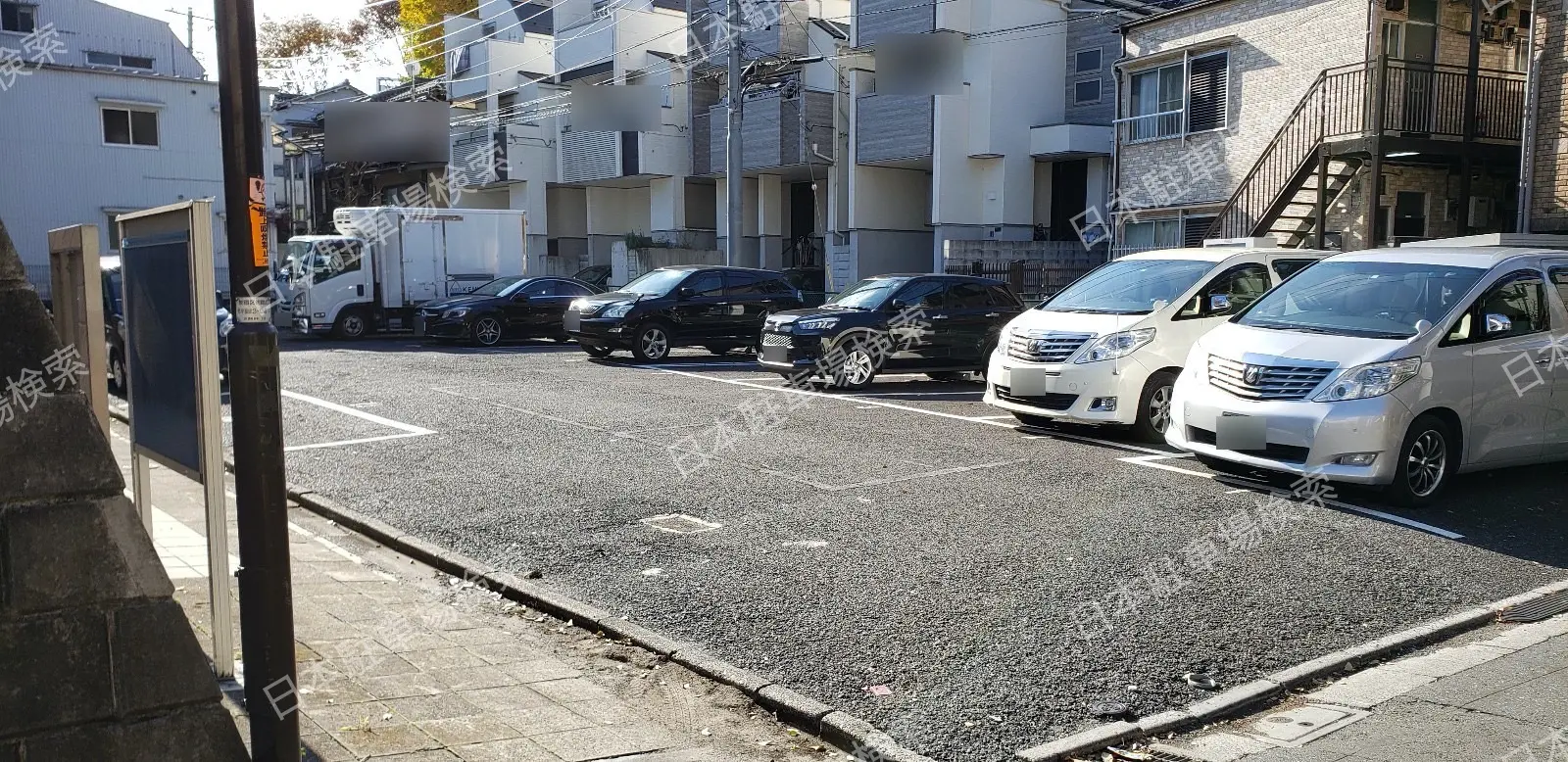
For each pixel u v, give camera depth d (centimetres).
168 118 3116
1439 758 423
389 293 2416
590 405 1316
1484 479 919
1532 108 1508
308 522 799
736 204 2262
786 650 534
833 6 3412
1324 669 519
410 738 435
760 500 834
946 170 2794
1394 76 1822
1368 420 785
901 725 453
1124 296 1127
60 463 286
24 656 282
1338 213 1952
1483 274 868
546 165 3981
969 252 2633
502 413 1246
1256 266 1127
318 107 3878
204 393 449
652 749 438
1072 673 507
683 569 663
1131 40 2375
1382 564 677
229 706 448
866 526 756
